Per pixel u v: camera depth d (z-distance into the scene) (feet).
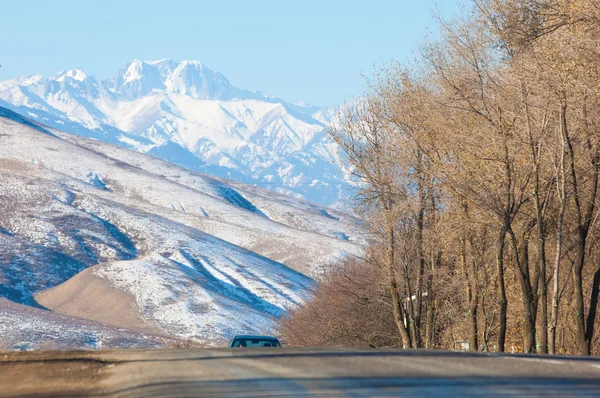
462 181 190.19
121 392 91.35
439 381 87.45
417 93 221.87
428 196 240.32
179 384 92.99
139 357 138.10
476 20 196.75
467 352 127.54
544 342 181.27
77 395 93.81
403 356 119.14
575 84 168.55
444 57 207.10
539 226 182.09
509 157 186.50
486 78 199.31
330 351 133.49
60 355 152.87
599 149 178.29
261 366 109.70
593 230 198.80
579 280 177.78
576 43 165.37
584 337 176.76
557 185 178.91
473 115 198.18
